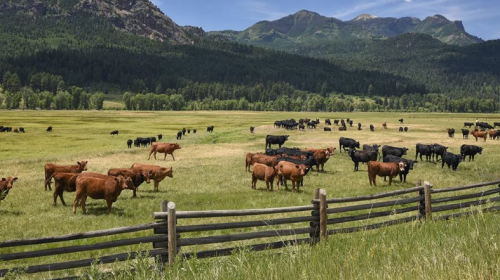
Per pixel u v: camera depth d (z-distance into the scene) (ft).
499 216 32.96
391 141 165.37
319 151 90.58
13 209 50.52
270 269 18.58
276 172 66.08
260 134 198.29
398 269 17.15
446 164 106.93
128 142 168.76
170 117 453.17
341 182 75.36
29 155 136.36
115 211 49.73
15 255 20.74
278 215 47.62
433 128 246.47
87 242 35.60
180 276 19.60
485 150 136.46
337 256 20.56
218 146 147.33
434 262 17.12
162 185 71.92
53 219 44.86
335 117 464.65
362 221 43.34
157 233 24.22
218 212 25.36
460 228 27.86
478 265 16.72
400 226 32.09
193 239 24.80
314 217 29.53
